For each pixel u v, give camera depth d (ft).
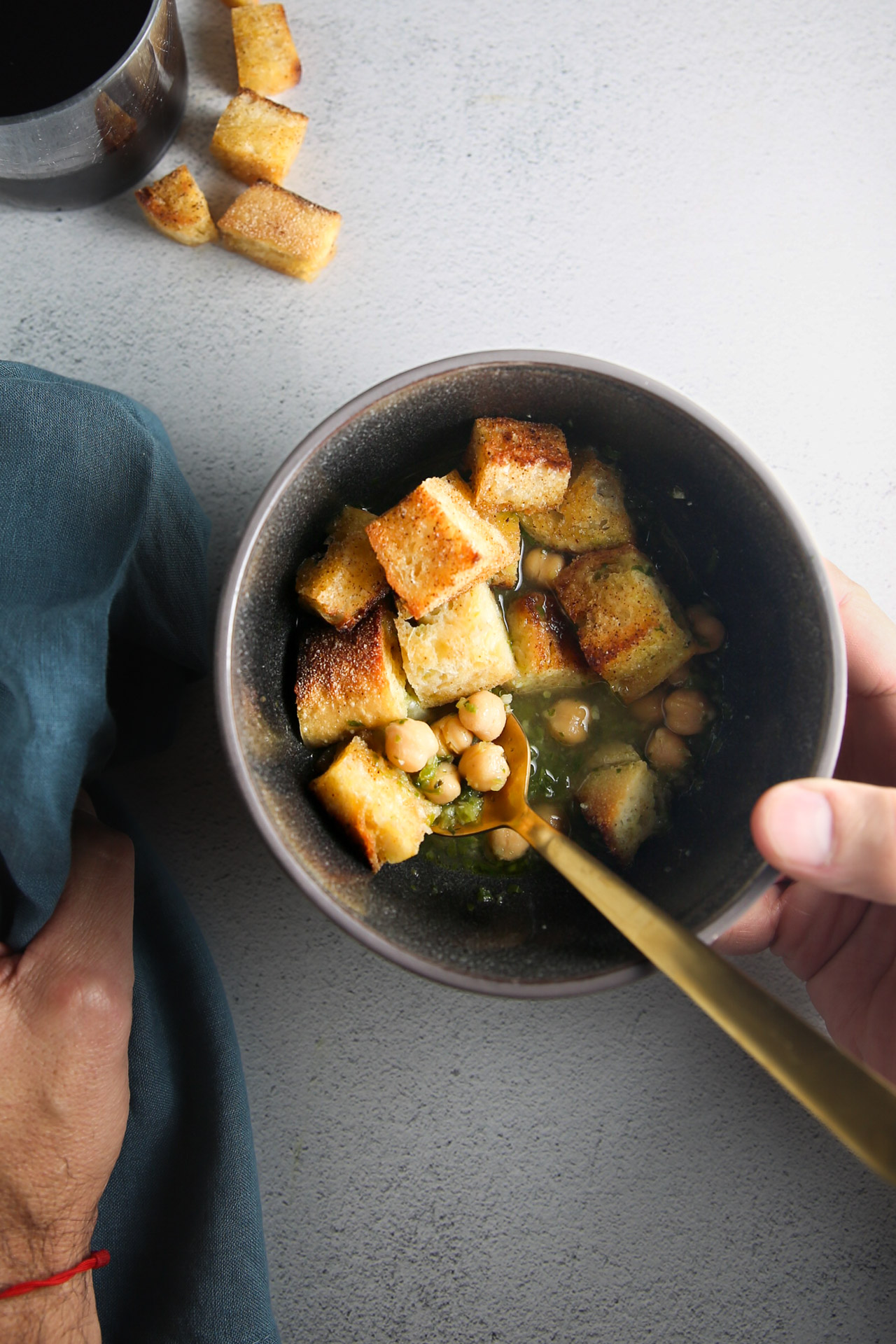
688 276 1.31
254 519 0.99
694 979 0.91
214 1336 1.12
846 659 1.20
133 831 1.20
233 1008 1.24
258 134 1.23
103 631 1.06
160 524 1.11
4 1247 1.02
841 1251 1.25
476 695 1.10
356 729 1.09
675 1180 1.26
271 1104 1.24
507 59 1.31
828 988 1.24
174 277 1.27
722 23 1.33
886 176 1.33
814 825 0.96
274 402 1.27
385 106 1.30
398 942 0.99
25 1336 1.01
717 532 1.09
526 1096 1.26
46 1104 1.02
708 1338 1.24
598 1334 1.24
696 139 1.32
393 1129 1.25
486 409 1.08
